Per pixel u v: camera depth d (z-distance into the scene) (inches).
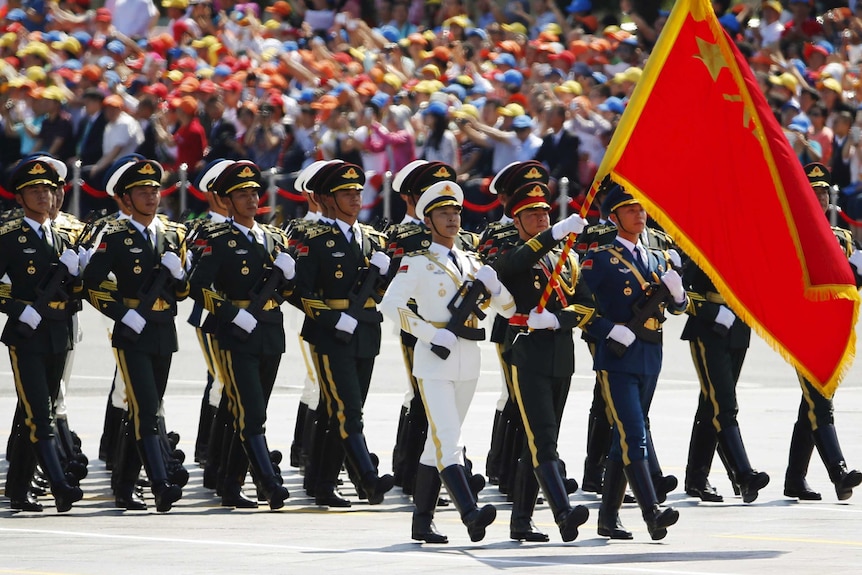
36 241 1512.1
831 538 1354.6
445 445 1286.9
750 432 2007.9
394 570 1179.9
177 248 1561.3
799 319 1374.3
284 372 2586.1
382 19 3971.5
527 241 1317.7
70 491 1492.4
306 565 1204.5
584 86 3299.7
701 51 1353.3
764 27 3624.5
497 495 1636.3
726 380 1562.5
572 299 1334.9
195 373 2568.9
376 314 1577.3
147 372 1519.4
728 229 1355.8
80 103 3314.5
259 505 1583.4
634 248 1375.5
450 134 3009.4
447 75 3479.3
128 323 1507.1
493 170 3002.0
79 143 3223.4
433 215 1314.0
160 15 4323.3
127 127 3085.6
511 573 1166.3
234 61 3572.8
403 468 1631.4
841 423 2076.8
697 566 1204.5
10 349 1504.7
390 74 3344.0
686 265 1568.7
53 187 1530.5
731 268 1353.3
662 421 2103.8
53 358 1517.0
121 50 3705.7
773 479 1699.1
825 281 1360.7
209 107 3186.5
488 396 2368.4
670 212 1341.0
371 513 1530.5
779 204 1363.2
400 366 2659.9
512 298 1307.8
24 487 1521.9
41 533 1379.2
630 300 1348.4
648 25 3786.9
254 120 3117.6
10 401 2277.3
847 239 1667.1
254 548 1293.1
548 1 3848.4
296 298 1565.0
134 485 1545.3
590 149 2994.6
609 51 3511.3
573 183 2957.7
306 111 3139.8
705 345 1565.0
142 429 1514.5
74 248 1549.0
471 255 1354.6
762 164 1363.2
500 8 3956.7
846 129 3125.0
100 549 1285.7
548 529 1430.9
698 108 1350.9
